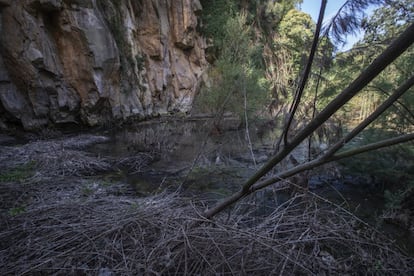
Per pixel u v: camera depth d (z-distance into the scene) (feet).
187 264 5.20
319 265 5.49
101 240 6.45
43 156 16.99
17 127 27.68
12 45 26.37
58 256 5.81
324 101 11.66
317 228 6.38
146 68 48.98
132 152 21.91
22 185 11.47
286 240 6.08
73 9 31.17
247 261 5.18
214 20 61.62
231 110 27.86
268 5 47.44
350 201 11.94
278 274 5.07
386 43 7.29
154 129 35.32
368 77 2.58
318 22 3.17
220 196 12.12
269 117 25.50
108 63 35.01
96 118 34.94
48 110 29.99
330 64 8.68
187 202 9.25
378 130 12.40
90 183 13.00
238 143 24.64
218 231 5.68
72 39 31.53
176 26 56.90
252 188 5.07
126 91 41.16
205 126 29.09
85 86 32.91
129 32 43.86
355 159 12.73
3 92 26.17
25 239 6.72
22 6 27.04
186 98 59.36
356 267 5.91
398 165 12.13
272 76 30.37
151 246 5.96
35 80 28.07
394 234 8.80
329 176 15.01
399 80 11.34
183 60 61.31
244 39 33.30
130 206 8.82
